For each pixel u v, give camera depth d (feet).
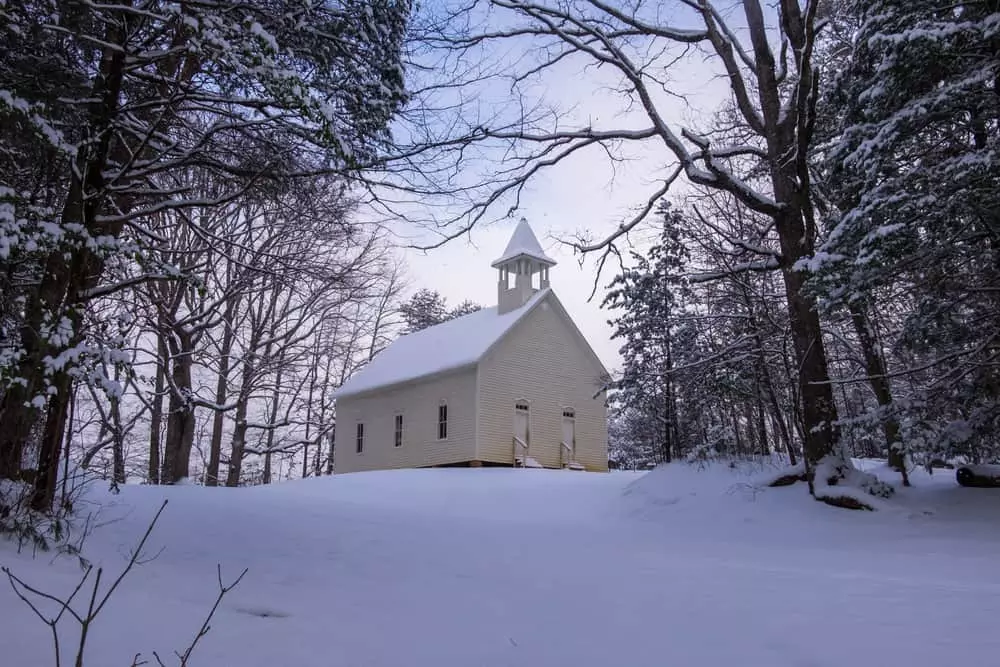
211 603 14.64
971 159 30.89
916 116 33.40
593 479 64.18
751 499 41.14
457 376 87.30
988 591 17.04
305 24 23.17
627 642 12.43
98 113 23.93
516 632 13.21
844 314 49.39
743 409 68.59
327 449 138.21
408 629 13.33
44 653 9.93
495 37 46.01
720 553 28.35
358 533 27.50
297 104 18.94
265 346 94.27
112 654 10.30
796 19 44.42
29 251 18.67
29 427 21.53
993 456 44.70
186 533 24.25
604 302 66.28
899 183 33.19
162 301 56.65
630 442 136.26
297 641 12.00
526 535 30.89
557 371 93.86
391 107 25.85
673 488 47.21
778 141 45.78
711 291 58.34
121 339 22.75
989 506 35.09
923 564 24.11
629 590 17.65
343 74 25.29
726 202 58.03
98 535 21.40
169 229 62.03
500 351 87.20
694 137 42.93
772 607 15.19
